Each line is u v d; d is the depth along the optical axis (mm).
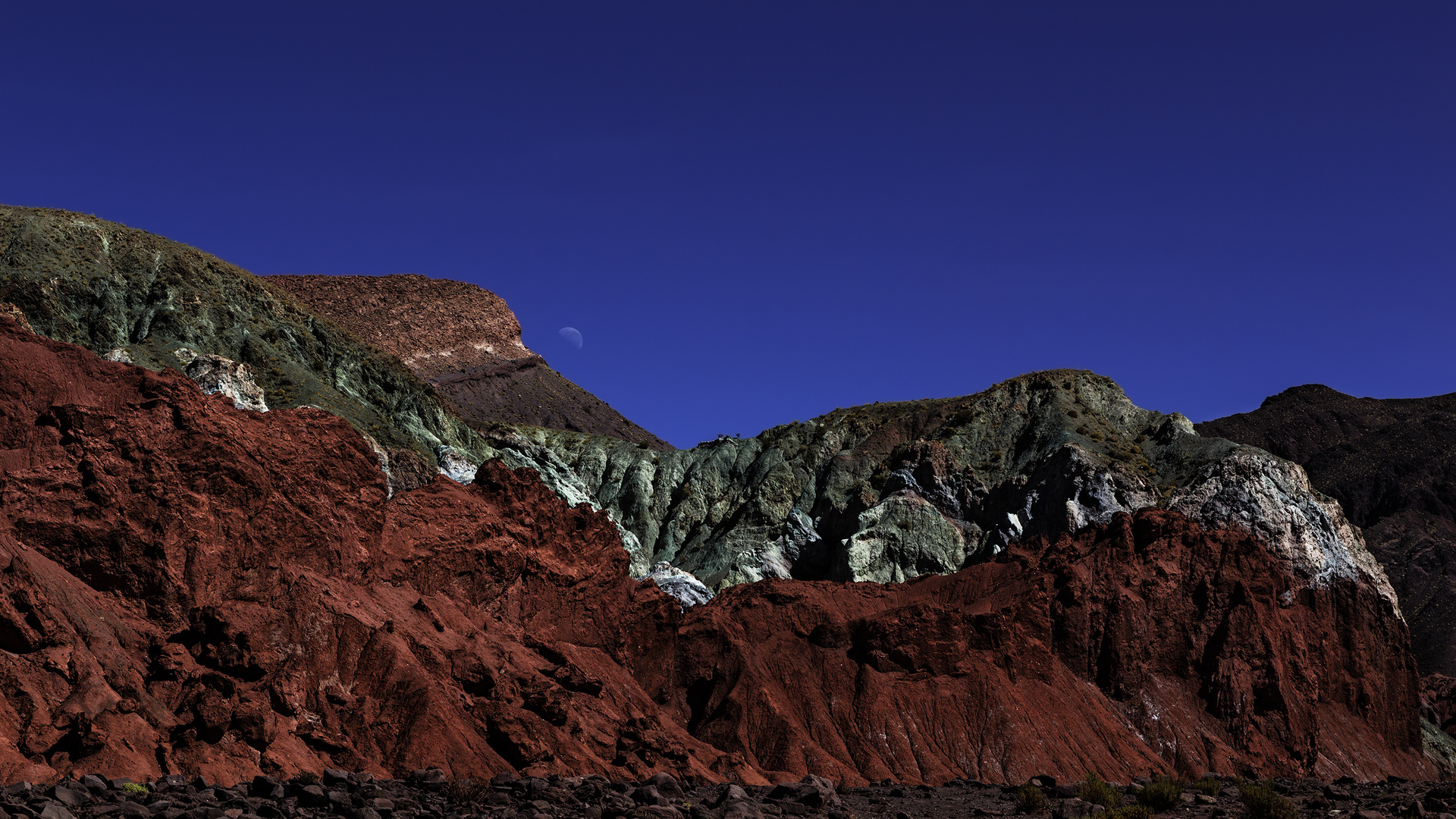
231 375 103000
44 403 46438
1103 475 120500
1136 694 69688
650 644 63562
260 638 43438
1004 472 133750
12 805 29234
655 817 35375
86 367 48500
